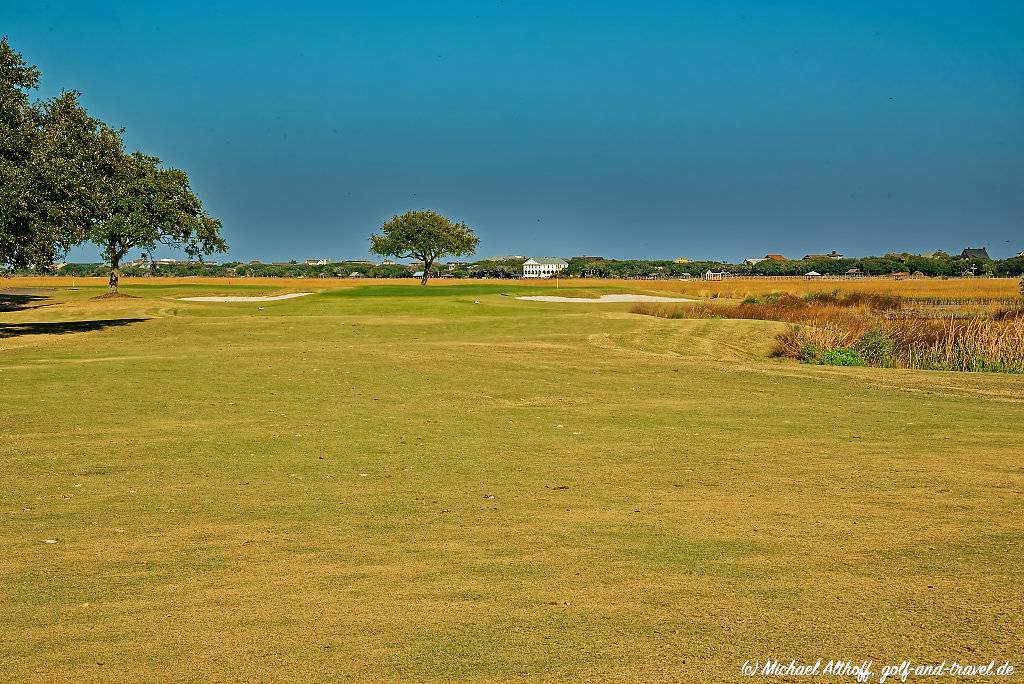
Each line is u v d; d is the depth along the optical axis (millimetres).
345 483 9586
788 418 14086
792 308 44469
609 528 7762
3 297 64438
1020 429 13062
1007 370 24453
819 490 9203
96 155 52062
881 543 7230
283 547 7254
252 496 9008
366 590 6180
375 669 4875
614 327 33656
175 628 5508
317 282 119188
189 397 15766
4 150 30828
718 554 6949
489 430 12859
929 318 35875
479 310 43781
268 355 22734
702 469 10289
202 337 30953
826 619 5523
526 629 5422
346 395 16219
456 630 5422
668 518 8094
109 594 6148
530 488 9359
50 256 32062
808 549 7066
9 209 29844
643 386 18031
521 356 23266
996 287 87812
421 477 9883
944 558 6797
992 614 5590
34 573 6613
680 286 98625
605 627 5434
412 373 19359
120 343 28625
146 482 9633
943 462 10648
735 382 18859
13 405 14742
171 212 59281
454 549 7152
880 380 19391
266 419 13617
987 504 8570
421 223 90125
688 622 5504
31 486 9445
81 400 15320
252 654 5102
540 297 64500
